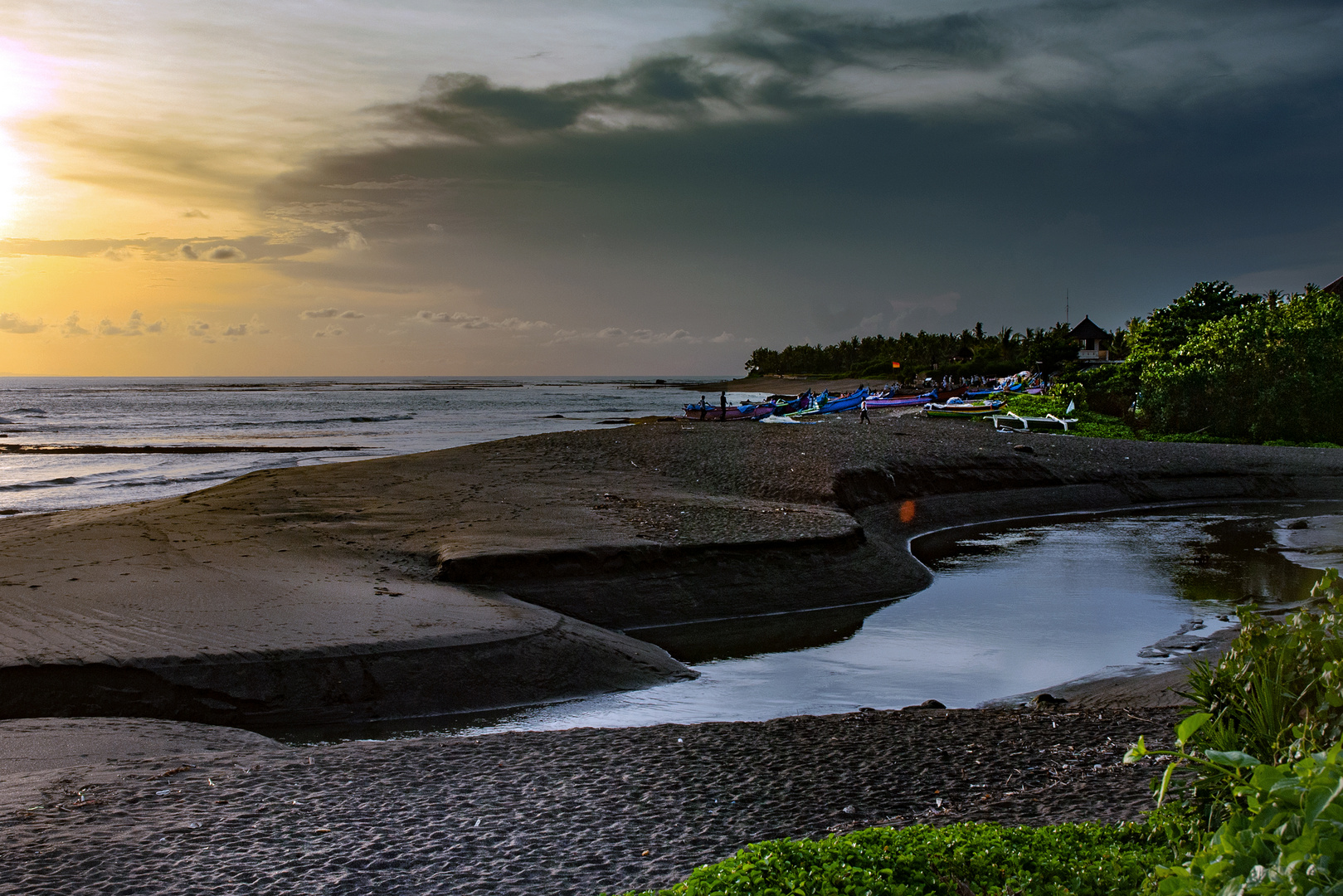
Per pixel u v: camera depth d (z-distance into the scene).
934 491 31.91
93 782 7.85
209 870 5.80
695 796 7.43
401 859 6.02
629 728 9.93
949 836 5.59
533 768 8.26
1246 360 52.38
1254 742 4.87
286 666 12.65
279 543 19.19
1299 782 2.42
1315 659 4.90
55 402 130.38
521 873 5.80
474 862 5.98
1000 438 41.81
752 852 5.23
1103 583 20.83
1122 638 16.20
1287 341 52.12
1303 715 4.73
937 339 170.62
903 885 4.71
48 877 5.66
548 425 76.38
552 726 11.98
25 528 20.53
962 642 16.19
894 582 20.48
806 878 4.80
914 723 9.96
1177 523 30.38
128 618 13.86
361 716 12.21
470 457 32.25
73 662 12.07
